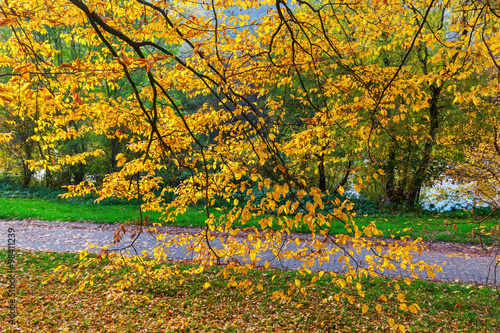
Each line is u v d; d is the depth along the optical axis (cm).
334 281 310
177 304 762
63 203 1861
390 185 1684
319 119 411
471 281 909
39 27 402
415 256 1088
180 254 1077
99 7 247
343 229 1296
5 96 220
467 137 1373
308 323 687
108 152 2084
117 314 700
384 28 421
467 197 1332
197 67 448
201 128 493
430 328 666
